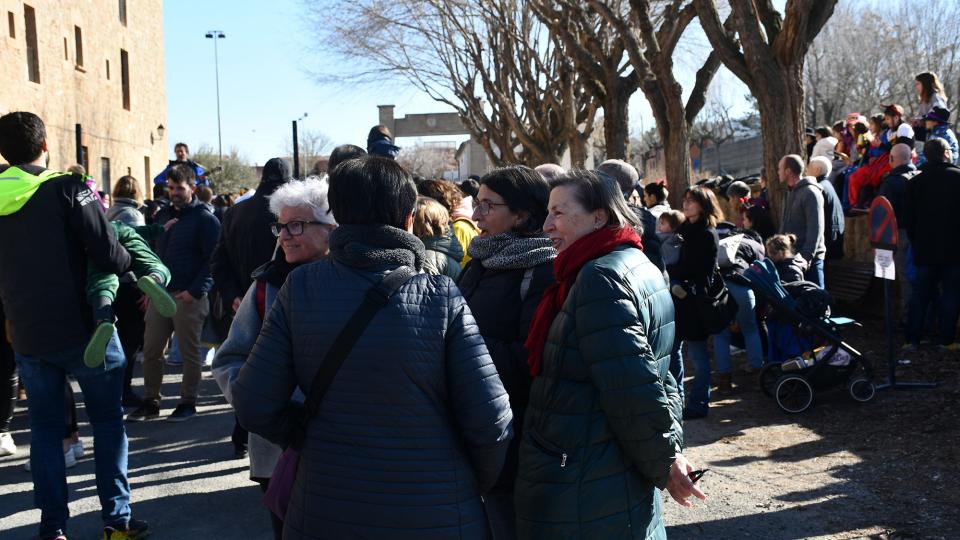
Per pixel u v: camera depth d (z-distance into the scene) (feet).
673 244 21.29
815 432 19.74
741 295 23.67
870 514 14.66
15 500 16.83
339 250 7.82
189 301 23.00
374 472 7.41
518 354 10.04
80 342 13.58
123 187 23.32
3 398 19.79
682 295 20.51
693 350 21.53
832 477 16.60
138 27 104.12
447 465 7.61
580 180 9.41
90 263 13.82
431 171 277.44
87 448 20.53
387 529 7.35
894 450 17.76
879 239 22.16
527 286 10.30
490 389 7.68
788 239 25.02
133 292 21.44
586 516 8.64
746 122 151.02
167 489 17.51
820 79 131.95
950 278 25.07
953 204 24.29
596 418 8.71
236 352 10.43
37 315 13.34
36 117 13.80
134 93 102.17
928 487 15.58
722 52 32.73
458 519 7.54
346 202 7.93
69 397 19.29
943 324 25.54
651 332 8.86
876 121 35.22
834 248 33.04
